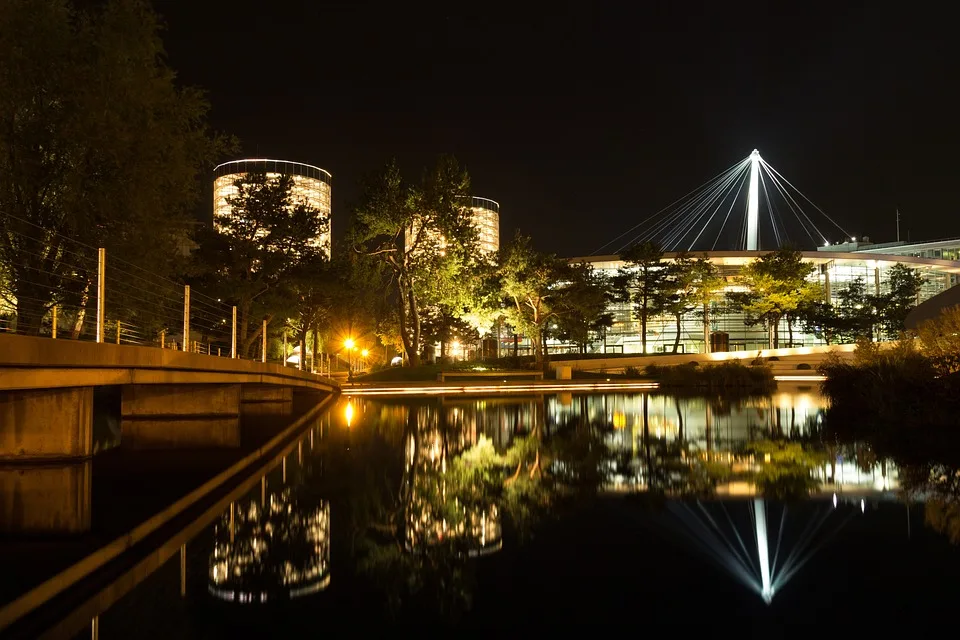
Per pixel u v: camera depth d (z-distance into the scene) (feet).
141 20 58.75
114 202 54.65
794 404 86.53
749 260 254.47
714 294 235.61
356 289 136.56
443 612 16.26
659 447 44.88
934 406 50.83
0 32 50.88
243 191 107.76
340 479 34.32
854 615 15.70
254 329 110.63
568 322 177.58
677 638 14.56
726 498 28.40
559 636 14.82
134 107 56.18
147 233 57.47
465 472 36.06
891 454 39.34
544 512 26.48
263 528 24.38
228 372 56.95
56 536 21.38
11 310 52.42
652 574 19.03
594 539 22.63
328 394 116.78
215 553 21.31
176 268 65.57
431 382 136.77
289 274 106.32
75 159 53.31
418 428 59.82
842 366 66.74
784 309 207.41
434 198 146.00
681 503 27.58
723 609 16.29
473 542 22.39
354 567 19.84
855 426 55.62
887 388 54.95
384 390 128.26
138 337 59.31
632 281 213.46
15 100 51.70
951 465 35.35
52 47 52.70
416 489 31.45
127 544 21.63
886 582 17.84
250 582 18.51
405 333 157.07
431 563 20.22
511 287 165.07
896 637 14.40
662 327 269.03
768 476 33.30
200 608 16.49
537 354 172.35
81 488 29.45
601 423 62.95
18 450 34.96
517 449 44.93
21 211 52.65
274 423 60.54
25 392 35.22
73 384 32.12
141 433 50.93
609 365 195.00
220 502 28.86
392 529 24.18
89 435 36.11
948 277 289.33
